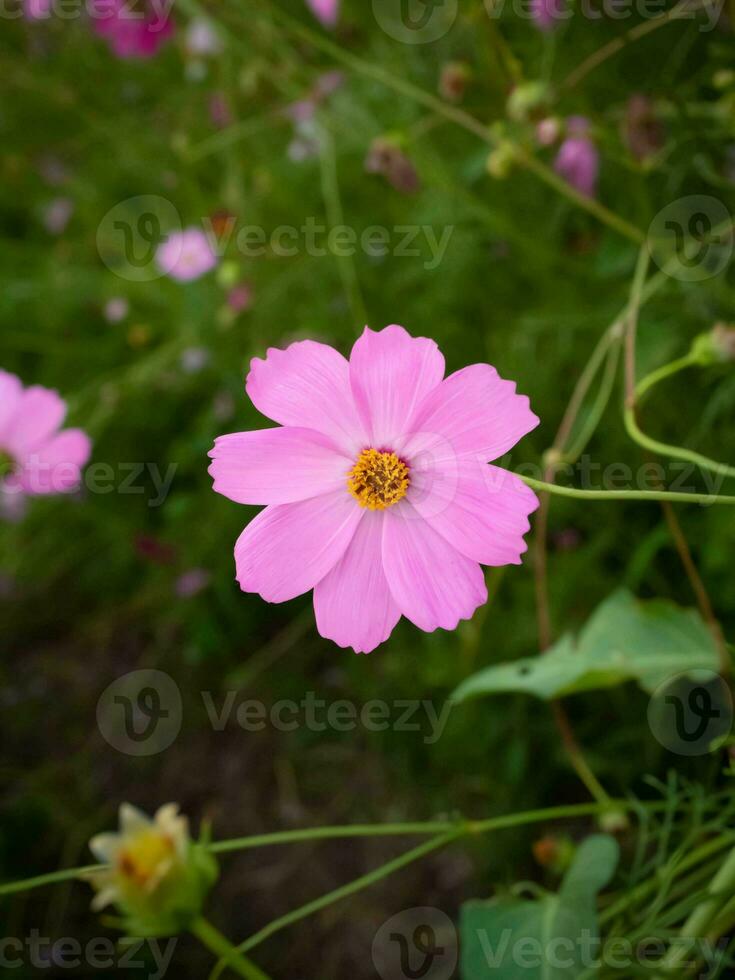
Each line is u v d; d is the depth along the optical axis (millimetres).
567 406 475
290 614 581
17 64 708
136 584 637
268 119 576
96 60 714
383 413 266
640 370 427
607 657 356
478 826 333
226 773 551
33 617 639
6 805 552
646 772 429
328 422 268
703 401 434
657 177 442
